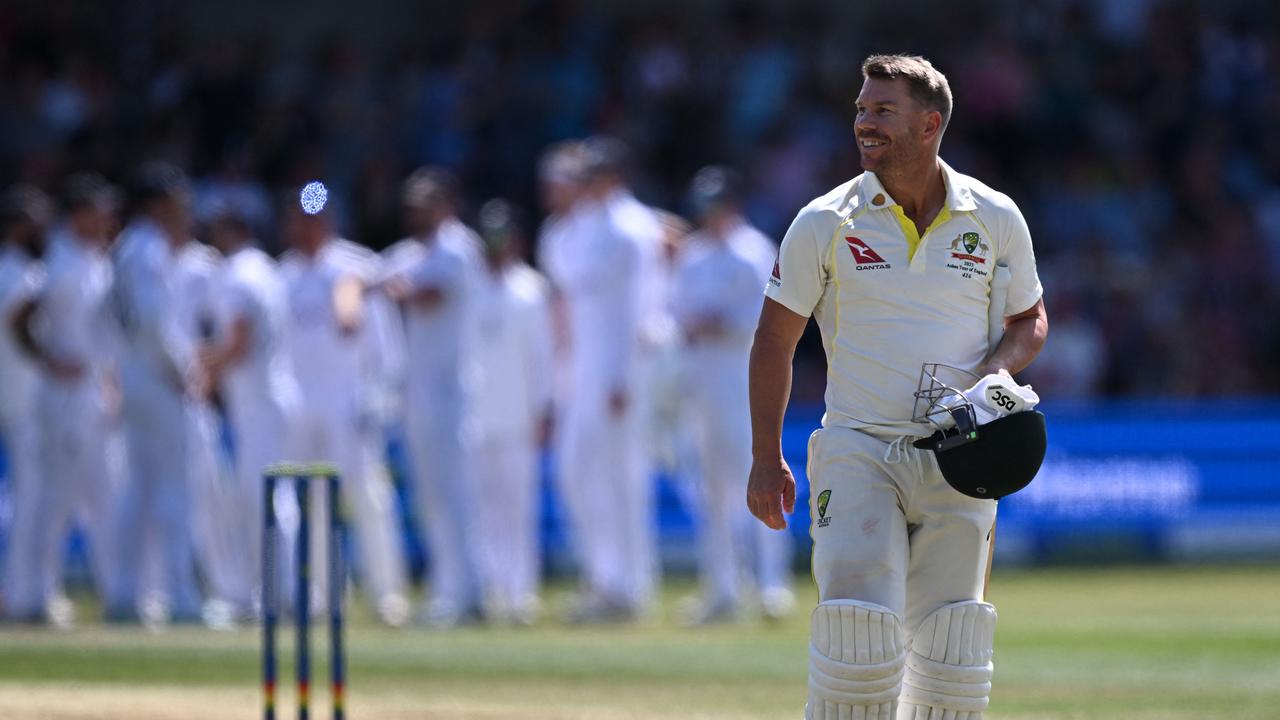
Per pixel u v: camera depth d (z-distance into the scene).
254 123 68.62
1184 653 33.25
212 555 41.81
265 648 18.75
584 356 41.19
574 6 77.25
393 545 41.28
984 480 16.41
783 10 79.00
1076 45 78.75
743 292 40.44
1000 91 75.88
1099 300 66.69
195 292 40.53
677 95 74.25
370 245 67.06
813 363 64.25
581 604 41.00
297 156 66.88
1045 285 66.69
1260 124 78.00
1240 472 60.03
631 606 41.09
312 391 40.84
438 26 77.44
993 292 17.23
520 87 73.12
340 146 69.56
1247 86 78.94
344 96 71.19
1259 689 27.86
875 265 16.81
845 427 16.98
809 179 72.50
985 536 17.16
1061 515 58.84
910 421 16.84
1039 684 28.53
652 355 46.22
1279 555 59.84
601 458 41.00
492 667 30.75
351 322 39.56
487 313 43.56
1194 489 59.69
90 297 40.28
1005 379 16.41
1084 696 26.98
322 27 76.44
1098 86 77.81
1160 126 76.56
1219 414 60.06
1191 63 78.88
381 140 70.94
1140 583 51.31
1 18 70.12
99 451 41.06
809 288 17.02
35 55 69.75
